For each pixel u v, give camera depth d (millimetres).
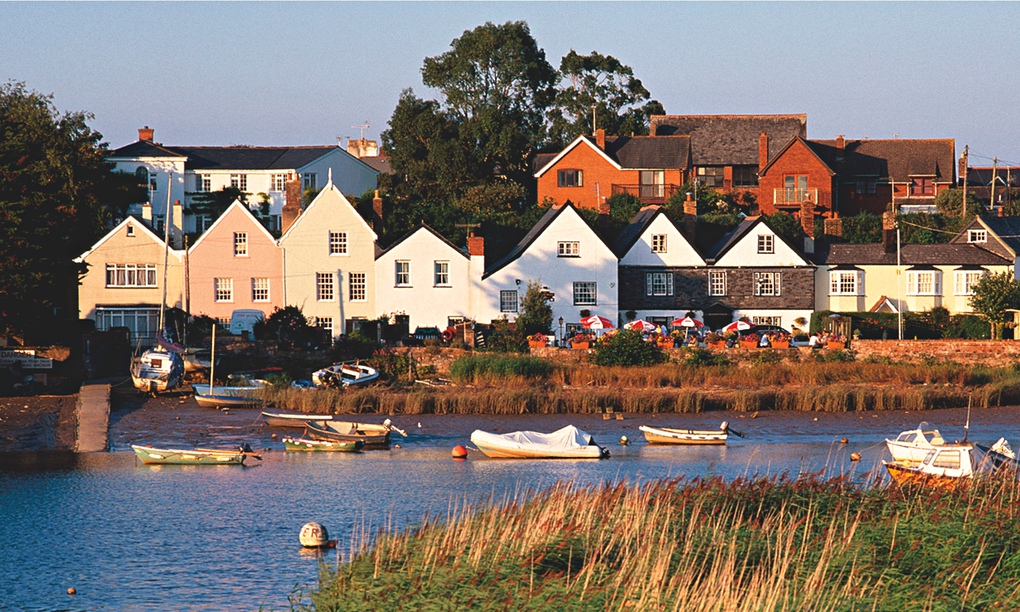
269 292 187125
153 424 134375
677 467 111938
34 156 173125
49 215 155125
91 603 70312
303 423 133750
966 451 93250
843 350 169125
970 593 60438
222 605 69750
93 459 117625
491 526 67562
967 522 70500
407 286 186250
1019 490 79125
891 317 191500
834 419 142500
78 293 187625
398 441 128875
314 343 167750
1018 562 64625
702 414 145250
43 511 93750
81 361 163000
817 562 64125
